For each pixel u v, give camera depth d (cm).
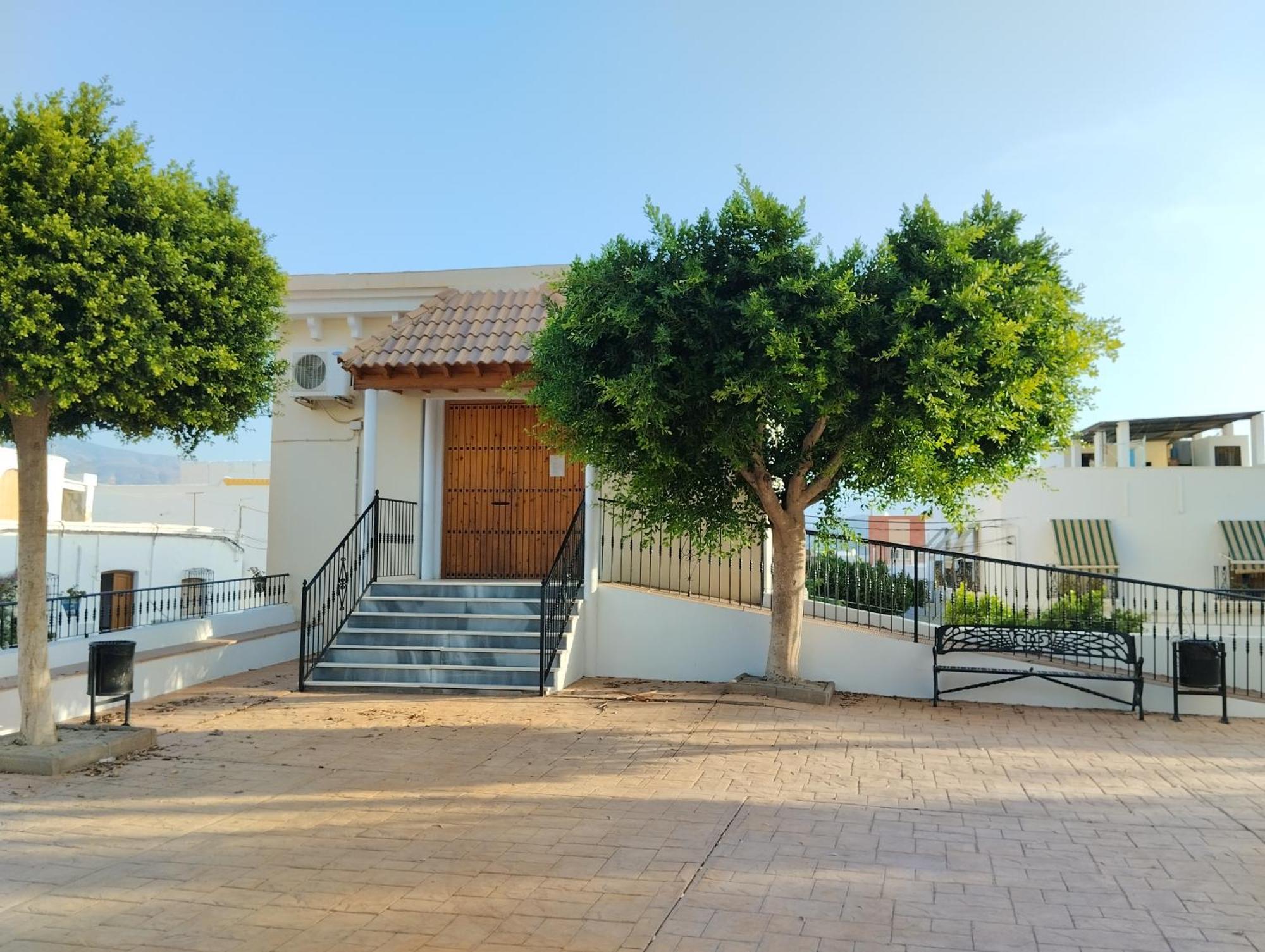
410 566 1425
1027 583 1163
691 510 1057
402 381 1312
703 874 520
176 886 504
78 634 1055
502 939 436
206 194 812
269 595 1483
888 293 881
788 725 916
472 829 601
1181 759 793
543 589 1058
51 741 768
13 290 647
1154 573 2588
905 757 795
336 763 769
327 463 1514
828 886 502
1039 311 879
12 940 437
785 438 1023
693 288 866
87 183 698
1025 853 555
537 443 1444
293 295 1531
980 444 1004
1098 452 3052
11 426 808
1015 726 928
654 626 1202
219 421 827
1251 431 2798
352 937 439
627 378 858
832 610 1227
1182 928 446
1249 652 1180
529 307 1414
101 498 3528
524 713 970
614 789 695
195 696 1070
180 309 741
